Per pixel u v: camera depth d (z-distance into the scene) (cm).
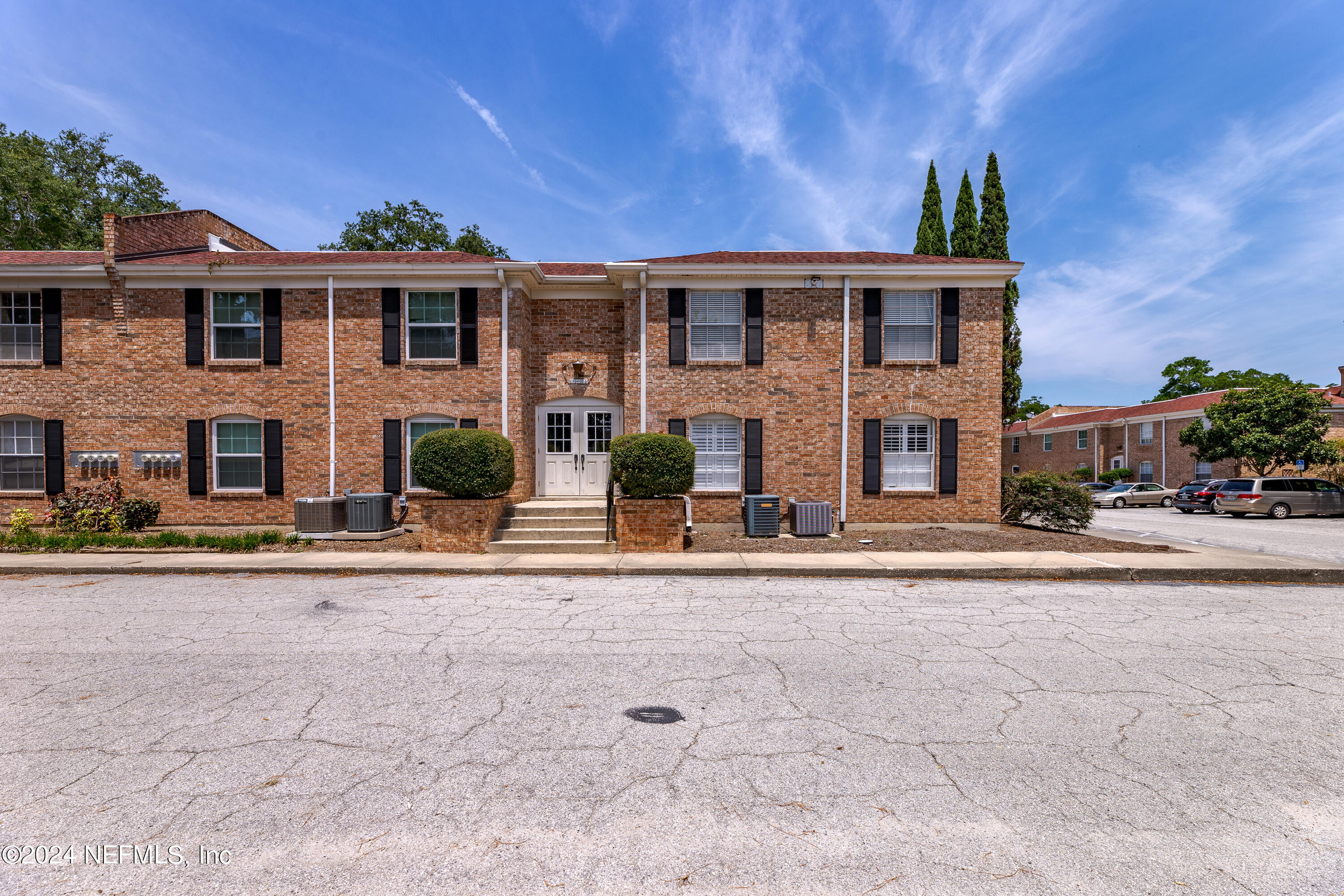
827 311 1404
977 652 543
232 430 1384
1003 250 1988
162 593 798
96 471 1373
